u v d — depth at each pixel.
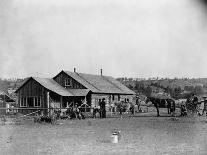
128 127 23.83
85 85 49.03
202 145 15.12
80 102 48.66
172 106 36.75
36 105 44.56
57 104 45.56
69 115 35.44
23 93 45.44
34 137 19.06
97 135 19.53
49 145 15.95
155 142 16.23
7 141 17.48
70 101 47.97
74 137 18.77
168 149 14.16
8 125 27.64
